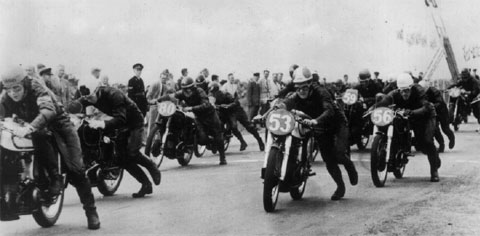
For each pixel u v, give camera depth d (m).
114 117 7.48
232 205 7.11
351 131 12.01
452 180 8.76
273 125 6.48
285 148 6.54
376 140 8.23
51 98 5.75
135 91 14.42
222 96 13.30
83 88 8.27
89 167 7.36
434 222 6.00
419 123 8.79
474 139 15.12
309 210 6.76
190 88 11.08
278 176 6.58
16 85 5.53
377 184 8.24
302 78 7.23
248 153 13.38
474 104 17.61
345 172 9.80
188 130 11.05
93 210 5.98
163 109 10.34
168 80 15.66
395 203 7.08
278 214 6.55
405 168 10.15
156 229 5.90
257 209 6.85
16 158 5.43
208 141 11.37
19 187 5.46
